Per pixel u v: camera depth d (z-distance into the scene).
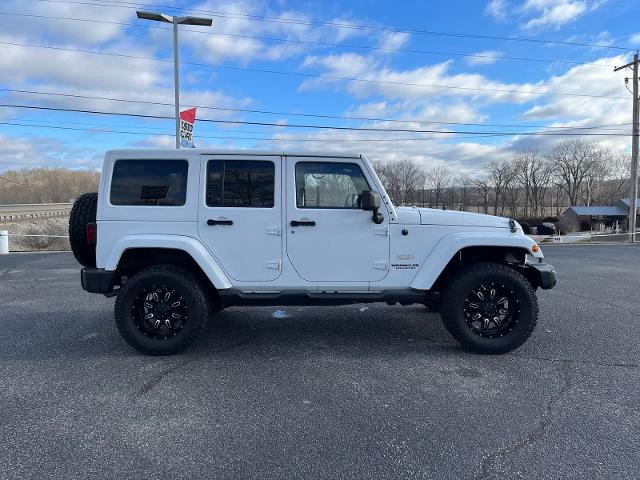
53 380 3.72
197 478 2.40
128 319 4.23
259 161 4.29
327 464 2.53
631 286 8.23
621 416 3.10
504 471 2.46
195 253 4.19
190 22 16.14
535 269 4.49
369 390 3.54
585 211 56.28
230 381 3.71
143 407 3.24
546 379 3.75
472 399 3.37
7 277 9.17
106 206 4.22
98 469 2.48
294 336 4.96
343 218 4.29
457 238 4.27
